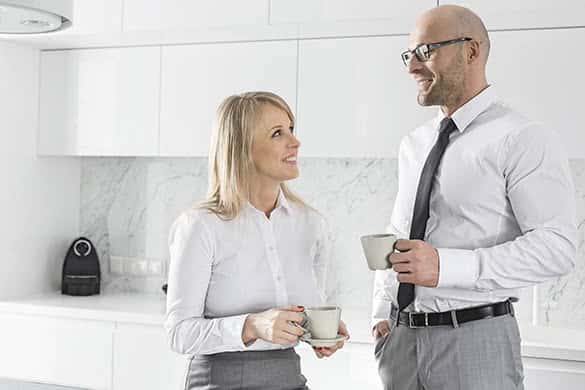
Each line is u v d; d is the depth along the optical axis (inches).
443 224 84.6
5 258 148.6
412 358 84.4
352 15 123.6
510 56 121.6
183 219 80.3
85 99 148.9
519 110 121.3
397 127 129.2
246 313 79.4
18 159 149.9
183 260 78.4
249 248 80.0
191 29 132.3
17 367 142.5
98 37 139.2
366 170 146.1
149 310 137.9
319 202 148.6
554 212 78.5
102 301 148.0
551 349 109.3
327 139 132.8
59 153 151.3
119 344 135.5
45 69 151.8
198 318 77.8
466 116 84.4
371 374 120.0
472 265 77.7
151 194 161.2
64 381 139.3
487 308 80.7
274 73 136.1
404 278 77.4
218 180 81.7
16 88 148.4
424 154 90.9
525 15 114.2
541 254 77.4
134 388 134.7
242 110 79.9
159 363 133.0
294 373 80.4
